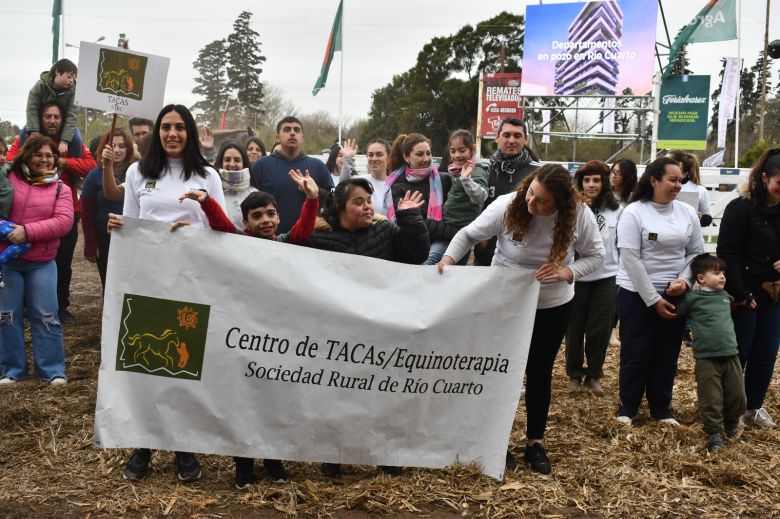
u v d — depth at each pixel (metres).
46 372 6.30
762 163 5.53
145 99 5.69
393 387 4.45
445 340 4.47
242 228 6.12
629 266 5.64
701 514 4.24
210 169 4.74
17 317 6.25
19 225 6.05
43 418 5.41
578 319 6.68
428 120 42.75
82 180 8.31
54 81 7.87
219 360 4.30
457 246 4.67
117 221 4.21
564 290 4.69
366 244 4.70
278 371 4.34
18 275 6.23
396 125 43.78
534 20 23.84
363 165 16.69
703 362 5.38
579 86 23.64
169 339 4.27
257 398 4.33
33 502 4.11
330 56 21.31
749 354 5.84
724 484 4.65
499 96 28.77
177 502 4.12
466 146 6.21
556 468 4.79
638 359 5.76
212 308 4.28
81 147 8.26
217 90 45.53
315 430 4.38
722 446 5.21
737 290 5.52
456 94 41.50
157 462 4.62
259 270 4.30
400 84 45.94
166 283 4.25
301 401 4.36
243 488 4.30
